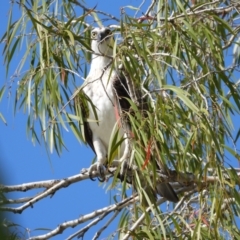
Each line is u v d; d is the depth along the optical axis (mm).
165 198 9836
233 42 10625
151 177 8617
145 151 7766
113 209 9328
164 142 7859
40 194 8953
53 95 8672
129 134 7879
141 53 8250
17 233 6500
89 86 11148
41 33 8852
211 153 8078
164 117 7875
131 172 8578
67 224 9133
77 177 9250
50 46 9008
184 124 8148
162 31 9344
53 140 9039
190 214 9352
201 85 8641
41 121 9062
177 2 9211
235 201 8469
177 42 9008
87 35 9945
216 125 8617
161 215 8648
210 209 8398
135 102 8266
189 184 9648
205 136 8188
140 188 7859
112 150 7902
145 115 8266
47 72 8781
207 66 9602
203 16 9828
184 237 8672
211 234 8211
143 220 8664
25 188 8992
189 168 9586
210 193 8258
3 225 4453
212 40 9508
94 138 11562
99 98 11078
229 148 8297
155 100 8094
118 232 8883
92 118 11219
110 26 9188
